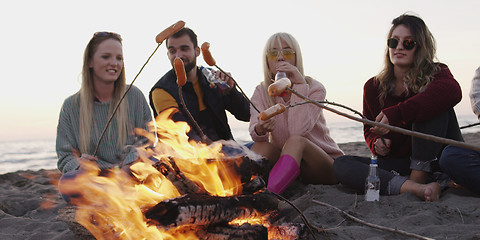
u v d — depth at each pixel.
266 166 2.11
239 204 1.82
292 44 3.55
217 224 1.80
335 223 2.58
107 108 2.93
